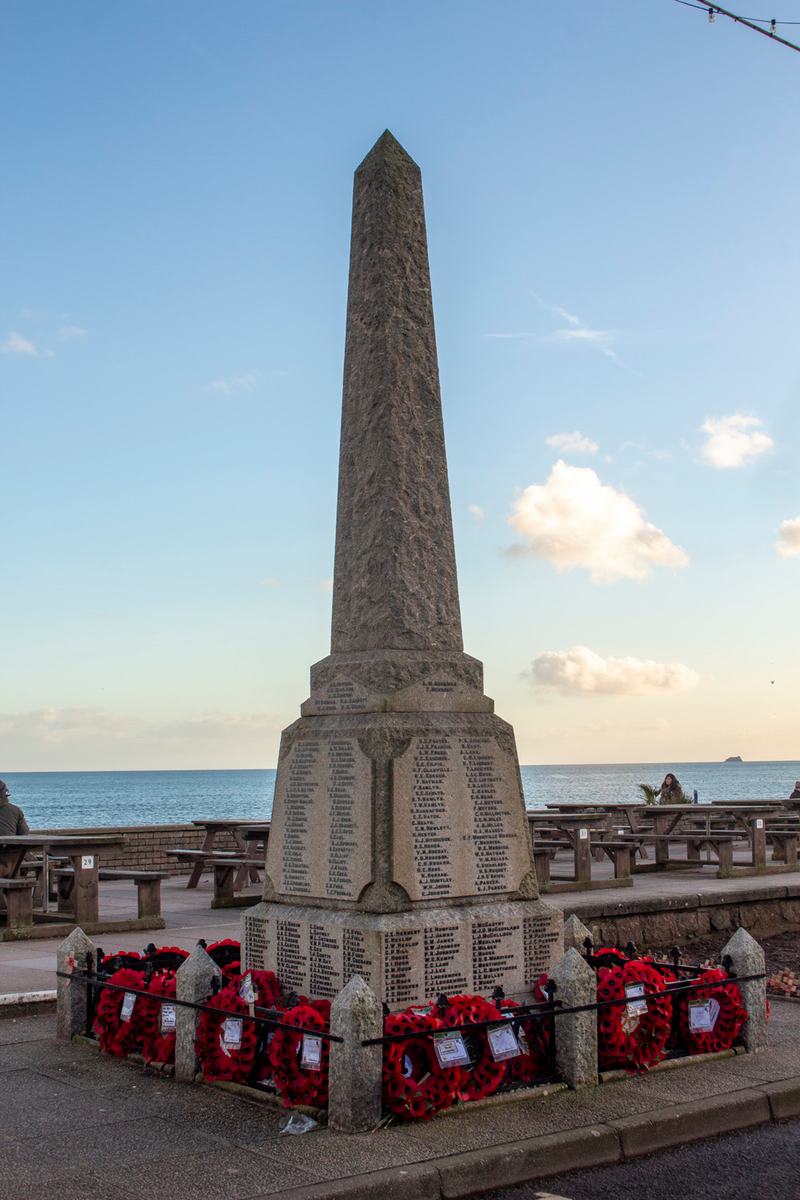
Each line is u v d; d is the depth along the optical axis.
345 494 7.34
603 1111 5.61
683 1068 6.49
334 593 7.34
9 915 11.05
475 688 7.04
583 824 14.38
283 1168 4.75
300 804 6.94
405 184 7.53
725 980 6.82
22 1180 4.63
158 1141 5.14
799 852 20.08
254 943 7.02
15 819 13.36
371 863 6.28
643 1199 4.79
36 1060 6.68
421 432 7.25
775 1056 6.80
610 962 7.12
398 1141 5.11
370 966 6.08
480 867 6.68
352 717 6.74
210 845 16.69
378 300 7.27
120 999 6.79
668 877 16.06
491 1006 5.80
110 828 18.77
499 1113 5.57
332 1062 5.37
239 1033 5.99
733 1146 5.50
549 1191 4.87
